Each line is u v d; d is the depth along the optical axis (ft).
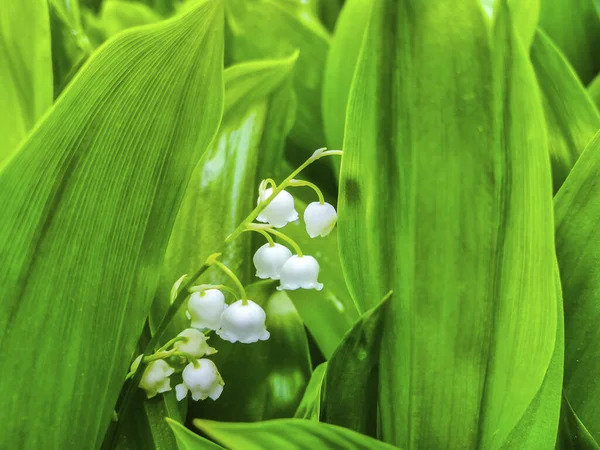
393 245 0.69
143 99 0.62
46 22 0.75
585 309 0.72
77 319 0.63
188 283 0.67
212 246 0.76
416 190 0.68
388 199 0.69
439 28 0.68
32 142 0.59
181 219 0.76
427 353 0.68
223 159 0.79
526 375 0.66
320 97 0.94
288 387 0.73
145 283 0.64
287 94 0.83
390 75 0.68
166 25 0.61
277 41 0.95
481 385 0.68
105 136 0.61
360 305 0.70
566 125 0.83
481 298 0.67
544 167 0.66
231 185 0.78
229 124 0.80
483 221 0.67
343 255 0.69
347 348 0.68
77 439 0.64
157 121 0.63
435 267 0.68
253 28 0.96
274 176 0.81
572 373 0.72
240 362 0.74
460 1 0.68
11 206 0.60
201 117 0.64
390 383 0.70
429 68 0.68
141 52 0.60
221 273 0.76
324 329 0.79
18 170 0.59
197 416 0.73
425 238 0.68
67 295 0.62
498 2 0.67
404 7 0.68
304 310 0.79
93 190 0.62
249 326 0.66
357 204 0.69
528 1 0.85
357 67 0.68
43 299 0.62
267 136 0.81
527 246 0.66
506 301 0.67
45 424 0.63
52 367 0.62
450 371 0.68
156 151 0.63
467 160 0.67
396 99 0.68
